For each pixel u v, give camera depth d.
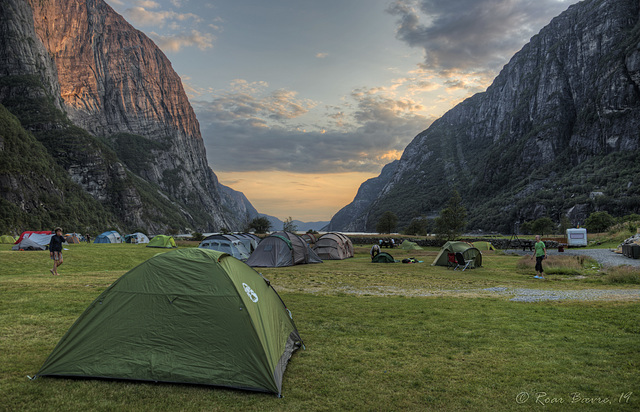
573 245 51.38
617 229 55.81
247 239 35.31
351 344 8.46
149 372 6.18
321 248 38.12
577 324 9.70
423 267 28.30
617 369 6.71
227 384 6.00
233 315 6.48
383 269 26.44
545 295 14.61
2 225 117.19
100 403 5.43
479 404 5.55
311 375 6.68
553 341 8.43
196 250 7.38
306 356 7.68
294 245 30.31
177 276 6.93
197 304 6.61
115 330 6.54
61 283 15.52
